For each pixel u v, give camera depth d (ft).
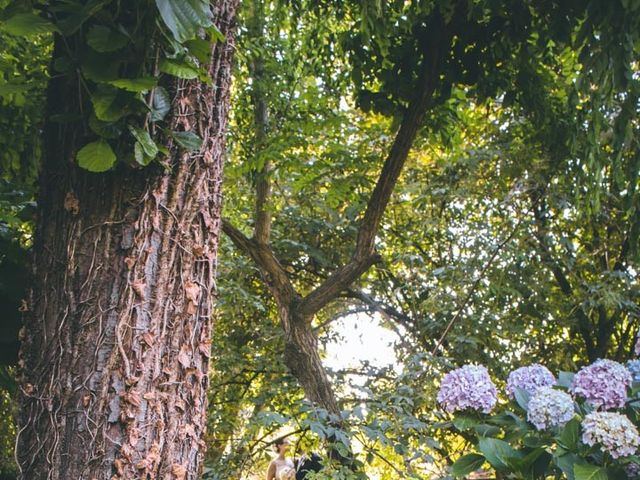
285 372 21.59
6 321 7.95
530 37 16.33
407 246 24.26
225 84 6.48
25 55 14.37
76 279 5.72
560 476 8.48
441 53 16.24
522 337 22.44
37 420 5.66
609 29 13.28
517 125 21.57
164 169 5.90
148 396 5.67
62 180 5.88
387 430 15.43
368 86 18.53
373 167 21.52
